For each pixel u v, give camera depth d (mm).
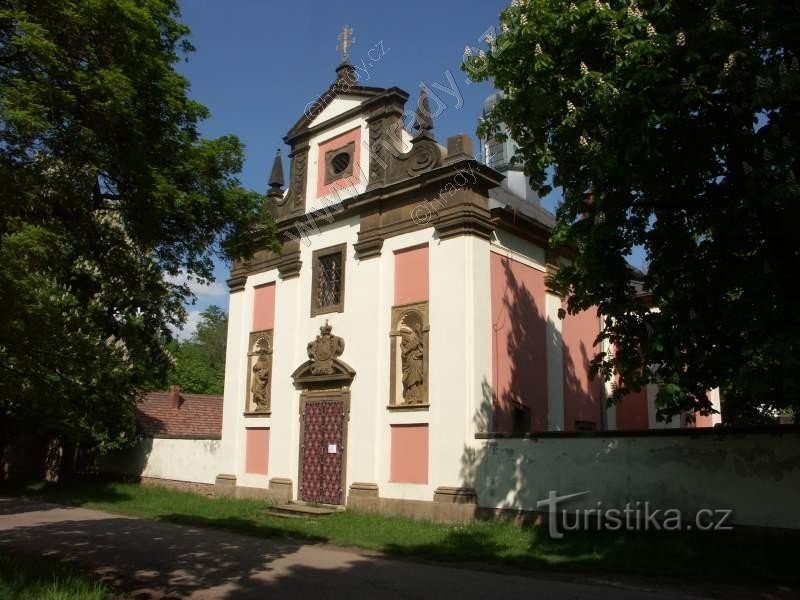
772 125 8703
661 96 8969
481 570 10227
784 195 8016
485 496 14070
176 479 22641
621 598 8242
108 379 13016
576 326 19906
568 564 10289
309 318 18906
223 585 9094
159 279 10633
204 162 9258
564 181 10727
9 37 7559
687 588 8812
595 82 9500
